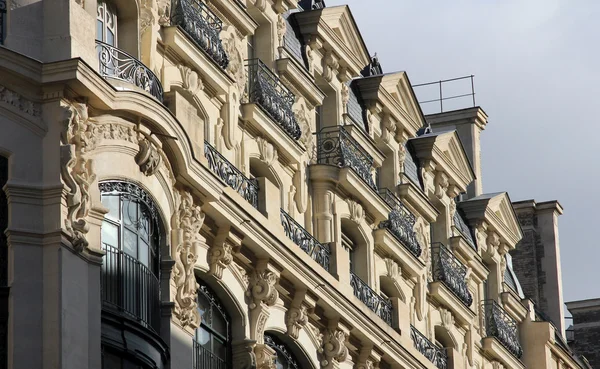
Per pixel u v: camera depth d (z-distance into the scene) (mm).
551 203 74000
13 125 37969
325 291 48000
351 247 52719
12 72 37875
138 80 40906
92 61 39062
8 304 37125
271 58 49000
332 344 48906
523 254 73688
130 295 39250
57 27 38594
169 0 43969
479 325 61781
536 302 73062
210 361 43906
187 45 44031
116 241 39156
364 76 56469
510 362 63594
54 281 37188
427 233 58281
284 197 48906
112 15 41656
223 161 44781
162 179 41000
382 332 51156
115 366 38406
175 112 42031
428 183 59312
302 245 48188
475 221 63219
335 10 52281
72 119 38125
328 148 51156
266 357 45281
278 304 46719
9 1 38656
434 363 56000
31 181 37812
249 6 48812
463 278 59531
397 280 54875
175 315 41062
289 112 48719
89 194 38281
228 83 45844
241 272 45250
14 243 37375
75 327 37250
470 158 66188
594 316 80750
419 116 58125
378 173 56094
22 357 36750
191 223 42125
